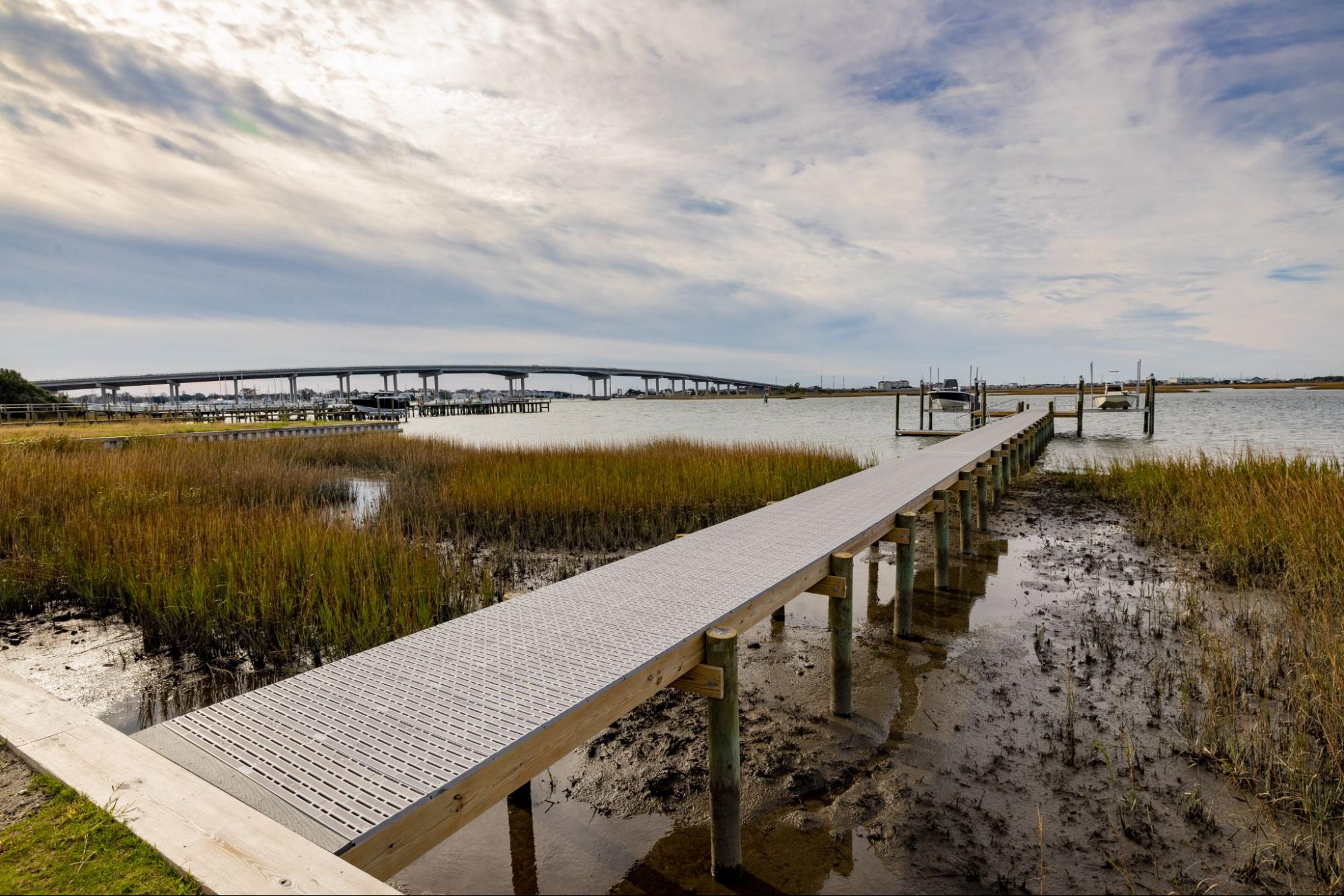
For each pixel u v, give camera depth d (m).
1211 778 3.76
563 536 10.12
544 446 20.67
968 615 6.65
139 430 24.27
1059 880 3.04
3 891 1.68
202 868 1.76
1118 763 3.94
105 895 1.67
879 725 4.48
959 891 3.00
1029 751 4.10
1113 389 46.09
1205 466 12.66
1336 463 11.84
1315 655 4.71
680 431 39.66
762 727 4.49
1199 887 2.96
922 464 10.45
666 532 10.21
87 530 8.02
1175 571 7.87
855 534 5.63
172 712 4.69
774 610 4.32
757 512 6.66
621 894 3.04
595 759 4.12
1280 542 7.64
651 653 3.22
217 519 8.17
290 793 2.16
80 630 6.22
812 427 43.16
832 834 3.40
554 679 2.96
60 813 2.04
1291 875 3.02
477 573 7.95
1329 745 3.76
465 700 2.78
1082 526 10.76
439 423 61.03
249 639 5.63
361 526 9.01
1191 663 5.22
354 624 5.66
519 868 3.21
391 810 2.07
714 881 3.13
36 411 35.88
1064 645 5.73
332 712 2.71
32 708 2.72
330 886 1.69
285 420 42.22
